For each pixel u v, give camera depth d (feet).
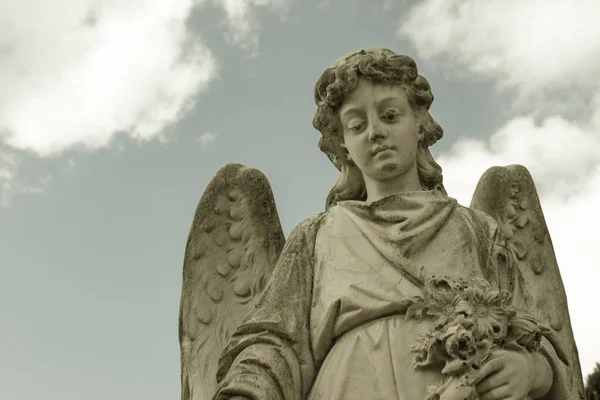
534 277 16.70
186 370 16.11
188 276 16.70
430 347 13.17
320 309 14.33
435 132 15.65
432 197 14.90
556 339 14.52
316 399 13.73
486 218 15.26
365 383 13.43
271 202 17.07
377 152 14.99
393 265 14.14
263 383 13.52
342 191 15.87
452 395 12.87
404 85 15.31
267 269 16.67
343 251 14.56
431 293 13.71
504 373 13.20
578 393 15.61
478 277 14.12
